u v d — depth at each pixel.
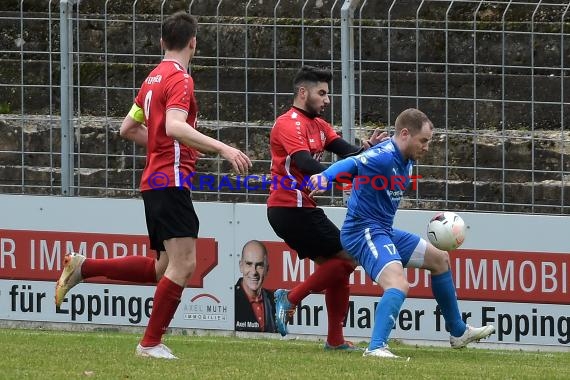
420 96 35.66
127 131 25.25
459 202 33.28
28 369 21.22
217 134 34.81
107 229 32.97
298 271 32.06
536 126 38.09
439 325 31.55
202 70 38.19
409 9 39.09
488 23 37.66
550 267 31.31
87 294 33.03
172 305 23.58
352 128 33.19
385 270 25.27
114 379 19.95
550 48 38.31
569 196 36.88
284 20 37.78
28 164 38.41
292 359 24.41
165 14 40.38
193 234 23.59
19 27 41.06
